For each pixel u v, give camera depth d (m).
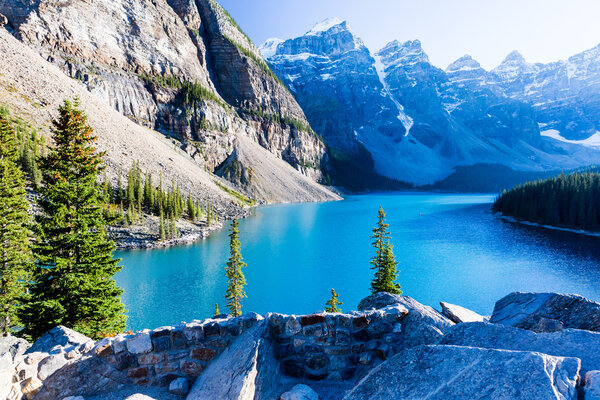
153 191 105.31
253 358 7.21
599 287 60.44
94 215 21.19
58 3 157.62
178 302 51.72
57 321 18.81
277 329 8.43
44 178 20.78
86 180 21.17
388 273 40.59
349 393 5.64
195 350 8.54
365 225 129.12
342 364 8.22
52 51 152.25
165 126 192.12
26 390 7.61
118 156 119.62
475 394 4.19
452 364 4.89
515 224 132.12
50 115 105.75
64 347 8.73
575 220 119.12
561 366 4.29
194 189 139.75
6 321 25.62
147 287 57.84
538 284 62.16
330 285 61.94
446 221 141.25
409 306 9.80
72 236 19.66
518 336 5.99
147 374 8.48
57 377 7.92
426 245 94.62
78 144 21.22
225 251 82.38
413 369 5.22
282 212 167.50
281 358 8.34
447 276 66.81
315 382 8.02
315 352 8.28
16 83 108.50
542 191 135.38
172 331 8.62
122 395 8.15
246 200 186.00
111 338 8.79
